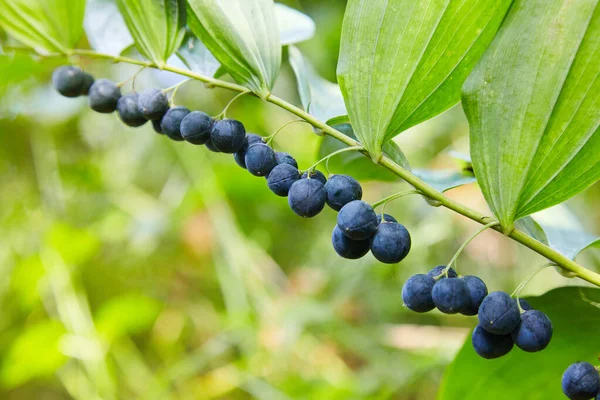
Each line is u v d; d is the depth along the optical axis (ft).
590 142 1.03
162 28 1.19
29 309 2.62
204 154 2.55
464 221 2.24
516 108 1.04
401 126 1.09
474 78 1.05
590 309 1.20
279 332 2.12
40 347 2.21
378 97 1.08
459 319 2.26
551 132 1.04
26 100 2.43
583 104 1.03
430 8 1.06
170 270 2.63
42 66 1.44
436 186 1.23
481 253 2.24
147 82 2.48
